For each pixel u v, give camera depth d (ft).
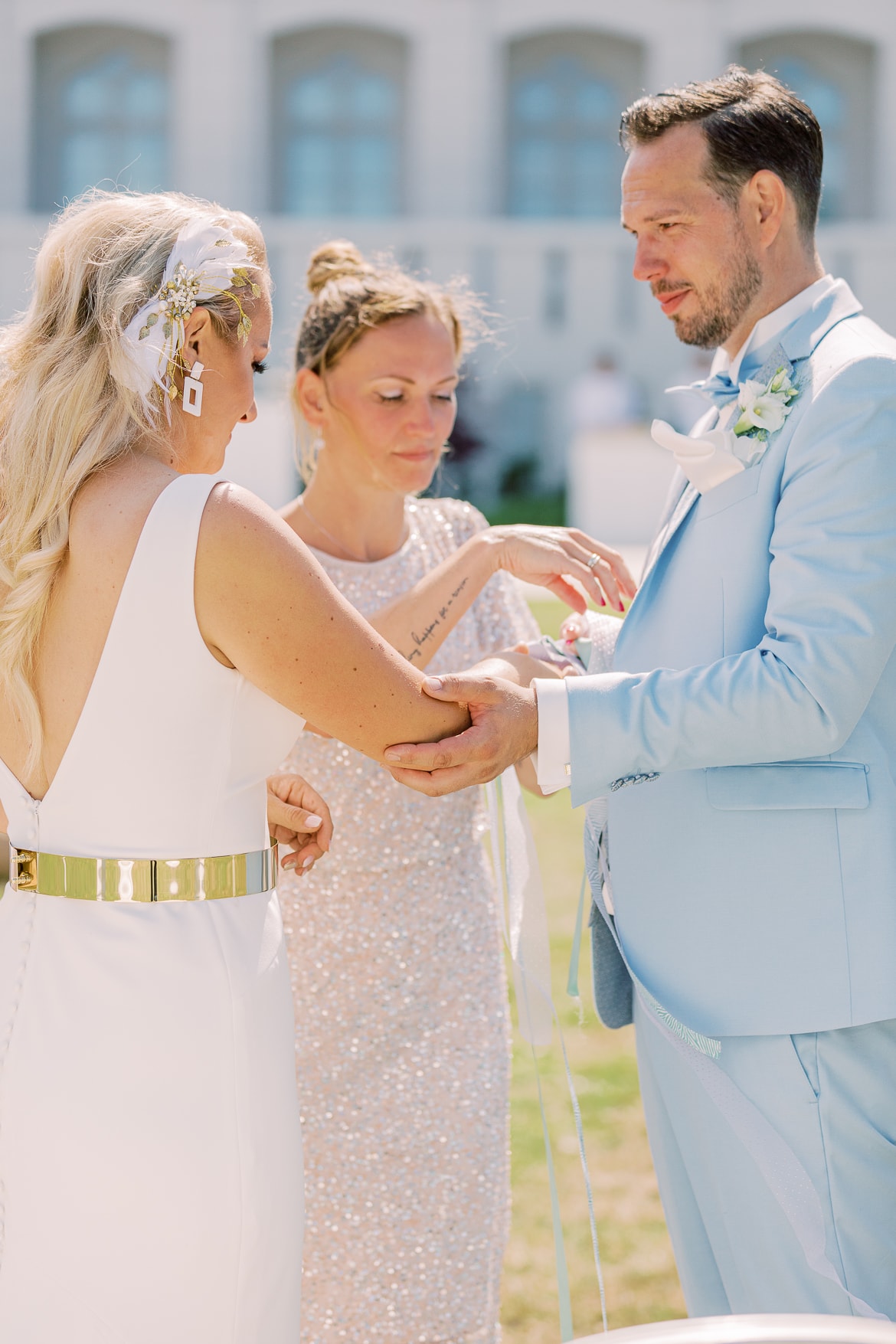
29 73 62.49
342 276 7.87
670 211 6.46
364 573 7.88
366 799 7.54
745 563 6.31
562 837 19.85
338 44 63.67
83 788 5.16
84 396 5.23
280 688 5.26
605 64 64.44
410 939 7.60
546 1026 6.91
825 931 6.08
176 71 62.49
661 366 60.03
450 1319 7.53
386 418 7.52
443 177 63.10
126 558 5.07
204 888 5.24
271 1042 5.34
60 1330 5.01
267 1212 5.24
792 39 63.82
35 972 5.17
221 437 5.66
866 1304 6.00
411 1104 7.55
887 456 5.89
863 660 5.81
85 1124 5.00
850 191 64.44
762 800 6.18
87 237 5.42
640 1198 10.75
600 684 6.07
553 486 59.11
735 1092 6.19
